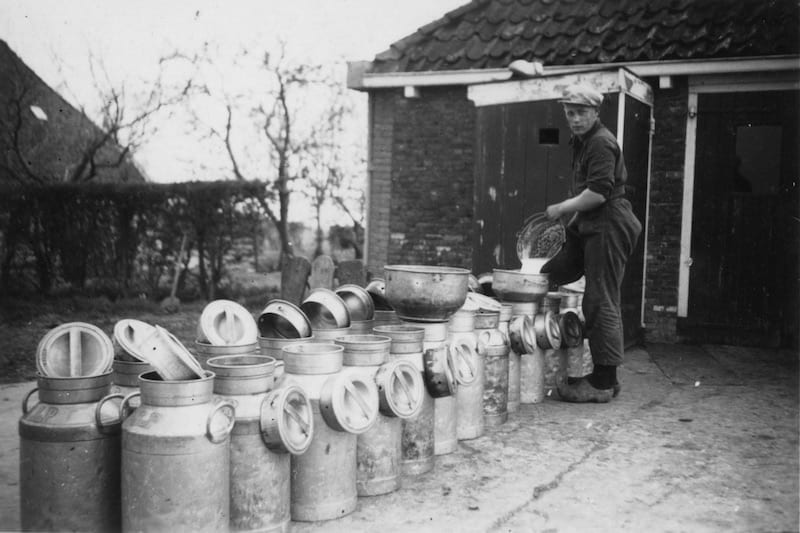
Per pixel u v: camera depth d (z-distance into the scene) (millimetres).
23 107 16953
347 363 3500
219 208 13961
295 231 20672
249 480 2955
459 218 9984
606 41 8914
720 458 4125
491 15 10164
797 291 7953
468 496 3547
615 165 5312
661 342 8555
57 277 13711
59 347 2984
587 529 3152
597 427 4766
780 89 8031
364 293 4555
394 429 3594
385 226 10359
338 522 3232
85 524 2854
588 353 6195
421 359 3842
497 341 4785
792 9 8062
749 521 3242
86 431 2836
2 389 5770
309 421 3076
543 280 5238
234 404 2875
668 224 8555
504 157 8219
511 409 5184
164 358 2789
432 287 3922
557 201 7902
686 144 8453
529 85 7992
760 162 10328
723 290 8328
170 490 2693
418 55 10016
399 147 10258
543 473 3873
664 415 5082
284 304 3873
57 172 17938
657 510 3367
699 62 8156
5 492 3449
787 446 4359
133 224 13781
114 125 18078
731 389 5961
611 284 5371
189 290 14344
